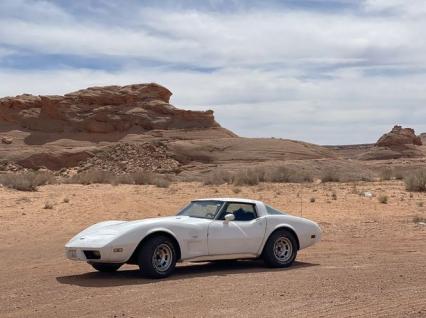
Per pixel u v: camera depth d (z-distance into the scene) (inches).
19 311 319.3
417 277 406.6
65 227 752.3
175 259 416.2
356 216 875.4
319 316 301.1
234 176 1615.4
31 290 374.0
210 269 453.7
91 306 326.0
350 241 621.3
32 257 524.1
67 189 1332.4
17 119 5467.5
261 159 3993.6
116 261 399.9
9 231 708.7
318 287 371.9
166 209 954.7
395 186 1382.9
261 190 1284.4
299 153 4185.5
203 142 4249.5
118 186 1453.0
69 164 4089.6
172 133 4904.0
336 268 450.0
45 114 5418.3
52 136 5142.7
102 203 986.7
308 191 1248.2
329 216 877.8
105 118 5182.1
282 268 456.1
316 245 590.9
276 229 458.9
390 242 609.9
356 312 309.1
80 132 5206.7
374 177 1833.2
